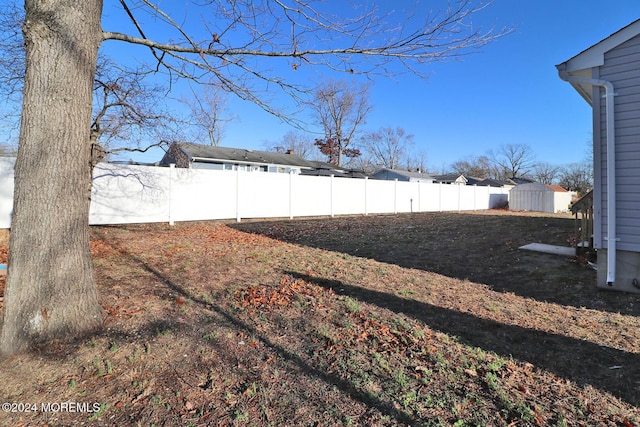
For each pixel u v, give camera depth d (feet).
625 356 9.91
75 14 9.89
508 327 11.94
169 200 39.55
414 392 8.04
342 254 24.77
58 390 7.93
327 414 7.28
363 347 10.29
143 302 13.42
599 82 15.89
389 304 14.10
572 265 20.58
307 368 9.08
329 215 55.93
